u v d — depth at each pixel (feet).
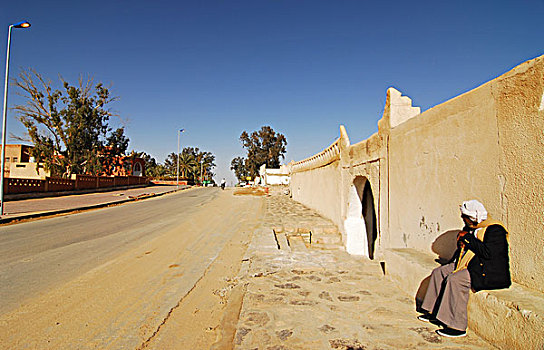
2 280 20.35
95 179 119.65
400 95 22.52
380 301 15.26
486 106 12.82
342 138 35.76
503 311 10.18
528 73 10.83
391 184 22.15
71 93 133.28
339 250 33.47
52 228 41.73
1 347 12.39
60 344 12.76
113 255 27.61
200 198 101.04
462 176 14.32
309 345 11.19
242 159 328.70
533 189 10.64
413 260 15.96
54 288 19.12
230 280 21.40
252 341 11.56
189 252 29.66
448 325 11.71
